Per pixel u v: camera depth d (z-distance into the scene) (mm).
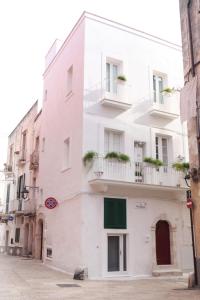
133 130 16031
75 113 15906
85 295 9227
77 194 14461
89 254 13469
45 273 14281
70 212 15125
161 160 16281
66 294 9344
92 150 14742
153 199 15609
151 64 17562
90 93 15336
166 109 17203
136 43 17359
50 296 8945
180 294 9438
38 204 21000
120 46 16781
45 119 21438
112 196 14562
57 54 20000
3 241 30484
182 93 12758
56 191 17453
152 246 14969
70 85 17703
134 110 16312
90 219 13875
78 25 16844
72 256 14234
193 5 12758
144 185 14773
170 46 18531
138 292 9891
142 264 14508
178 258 15586
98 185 14180
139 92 16703
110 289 10500
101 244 13758
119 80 16062
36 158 22891
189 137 12219
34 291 9695
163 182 15703
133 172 15008
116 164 14656
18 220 26453
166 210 15836
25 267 16359
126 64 16703
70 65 17438
